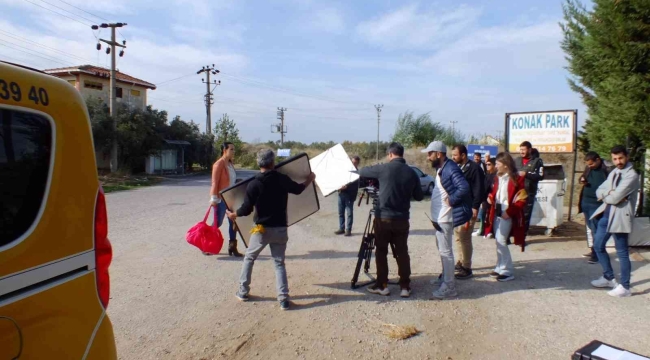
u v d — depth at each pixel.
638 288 5.57
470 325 4.57
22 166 1.96
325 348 4.07
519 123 11.27
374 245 5.92
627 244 5.32
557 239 8.67
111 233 9.20
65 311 2.07
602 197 5.42
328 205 14.41
